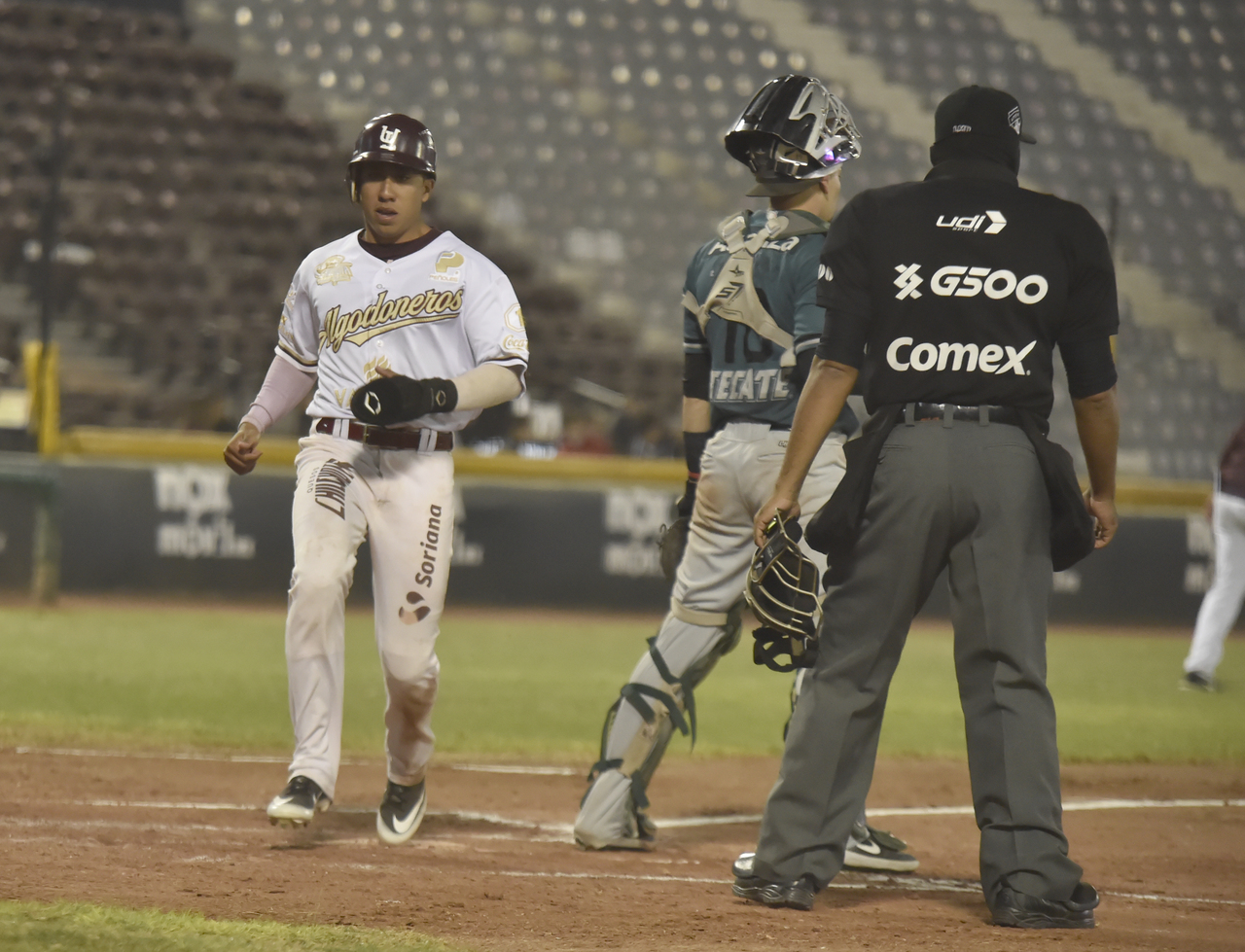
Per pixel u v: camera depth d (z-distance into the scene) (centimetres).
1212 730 2967
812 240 1590
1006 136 1305
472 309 1584
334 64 8294
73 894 1170
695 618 1667
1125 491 5381
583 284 7650
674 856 1631
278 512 4862
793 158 1603
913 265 1270
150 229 7188
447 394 1498
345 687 3291
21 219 7006
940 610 5269
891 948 1108
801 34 8694
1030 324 1263
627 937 1120
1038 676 1265
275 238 7362
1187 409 7394
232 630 4159
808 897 1272
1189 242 8000
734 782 2266
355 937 1034
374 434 1583
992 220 1270
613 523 5066
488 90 8312
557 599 5022
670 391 7181
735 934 1148
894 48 8681
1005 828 1250
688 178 8162
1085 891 1246
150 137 7550
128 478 4744
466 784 2152
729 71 8531
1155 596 5278
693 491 1745
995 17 8838
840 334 1277
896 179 8225
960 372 1264
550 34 8525
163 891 1210
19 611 4397
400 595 1576
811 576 1295
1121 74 8619
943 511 1263
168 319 6969
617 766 1658
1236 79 8794
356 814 1825
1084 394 1289
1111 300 1275
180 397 6481
